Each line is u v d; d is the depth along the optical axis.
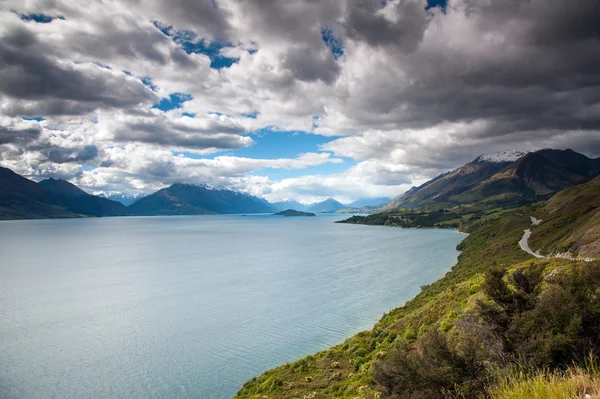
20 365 60.09
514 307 24.36
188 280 124.94
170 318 83.06
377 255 179.00
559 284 24.17
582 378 9.14
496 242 144.62
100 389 52.62
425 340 23.94
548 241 110.31
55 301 98.19
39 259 177.62
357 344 56.56
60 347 67.19
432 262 149.75
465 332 25.41
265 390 46.66
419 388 21.52
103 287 114.56
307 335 71.00
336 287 110.38
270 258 177.50
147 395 51.03
